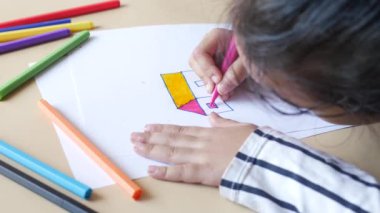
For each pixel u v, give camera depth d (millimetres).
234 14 459
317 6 397
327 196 506
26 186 500
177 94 628
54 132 560
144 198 503
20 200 490
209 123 596
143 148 545
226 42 665
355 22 395
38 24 712
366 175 524
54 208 486
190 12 771
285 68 430
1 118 572
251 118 611
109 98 606
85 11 744
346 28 397
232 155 545
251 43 437
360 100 444
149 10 764
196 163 537
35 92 609
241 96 640
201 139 562
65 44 668
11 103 592
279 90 470
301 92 449
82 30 712
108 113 586
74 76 632
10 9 738
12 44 669
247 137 561
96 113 584
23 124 566
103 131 564
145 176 524
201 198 513
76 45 674
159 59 676
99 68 648
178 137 562
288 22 409
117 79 634
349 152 579
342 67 415
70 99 599
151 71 654
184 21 750
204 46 680
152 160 542
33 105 592
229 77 625
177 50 695
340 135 598
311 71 425
